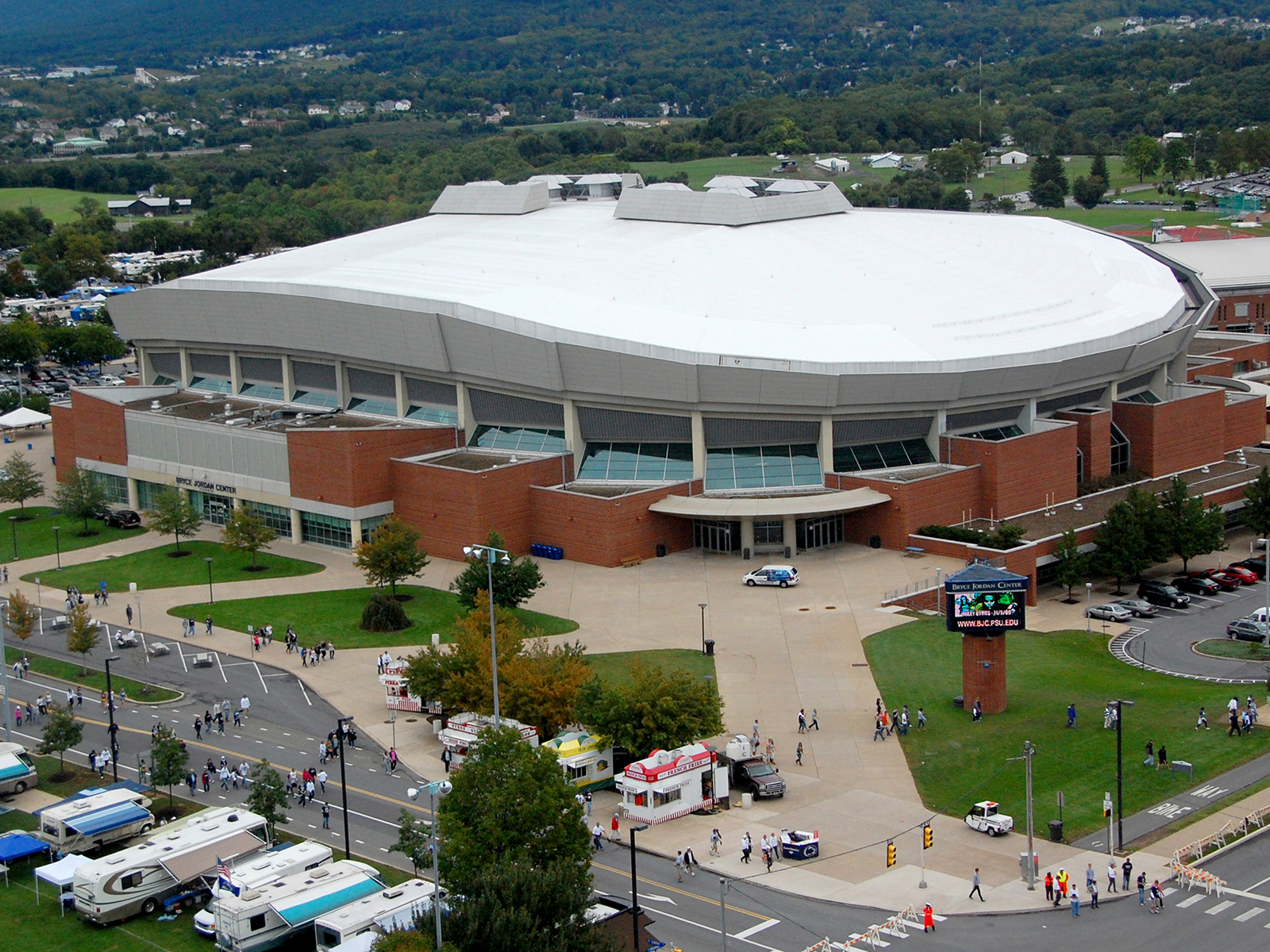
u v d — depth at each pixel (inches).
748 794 3577.8
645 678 3750.0
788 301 6146.7
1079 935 2901.1
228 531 5826.8
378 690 4461.1
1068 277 6968.5
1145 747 3809.1
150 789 3791.8
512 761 3102.9
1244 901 3011.8
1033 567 5310.0
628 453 5959.6
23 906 3233.3
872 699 4190.5
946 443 5876.0
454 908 2765.7
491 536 4933.6
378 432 5925.2
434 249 7209.6
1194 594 5344.5
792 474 5782.5
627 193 7367.1
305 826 3531.0
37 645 5012.3
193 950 2999.5
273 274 7155.5
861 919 3002.0
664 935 2945.4
